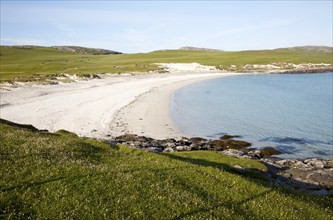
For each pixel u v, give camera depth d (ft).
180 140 175.22
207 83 480.64
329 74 643.86
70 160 78.59
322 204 78.28
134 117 228.43
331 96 368.27
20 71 562.25
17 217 51.26
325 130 210.59
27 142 91.09
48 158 77.87
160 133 192.75
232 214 60.23
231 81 515.91
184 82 480.64
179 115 244.22
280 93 389.39
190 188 69.72
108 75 516.73
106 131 188.65
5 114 213.46
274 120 237.86
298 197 78.69
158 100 303.68
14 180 62.49
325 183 118.52
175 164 87.71
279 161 145.89
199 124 220.02
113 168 76.33
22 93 296.30
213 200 65.16
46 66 636.07
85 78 449.48
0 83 336.90
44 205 55.31
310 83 501.97
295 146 176.96
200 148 163.22
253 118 242.78
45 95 295.89
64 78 431.84
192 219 56.13
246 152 159.84
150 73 588.91
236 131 205.57
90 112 234.79
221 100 325.42
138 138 173.27
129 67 648.79
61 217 52.24
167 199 61.98
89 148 97.04
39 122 197.77
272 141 185.68
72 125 196.54
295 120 238.07
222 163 114.32
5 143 86.89
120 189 63.82
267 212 63.77
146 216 55.42
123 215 54.60
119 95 320.50
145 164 84.74
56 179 64.80
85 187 62.69
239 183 77.51
